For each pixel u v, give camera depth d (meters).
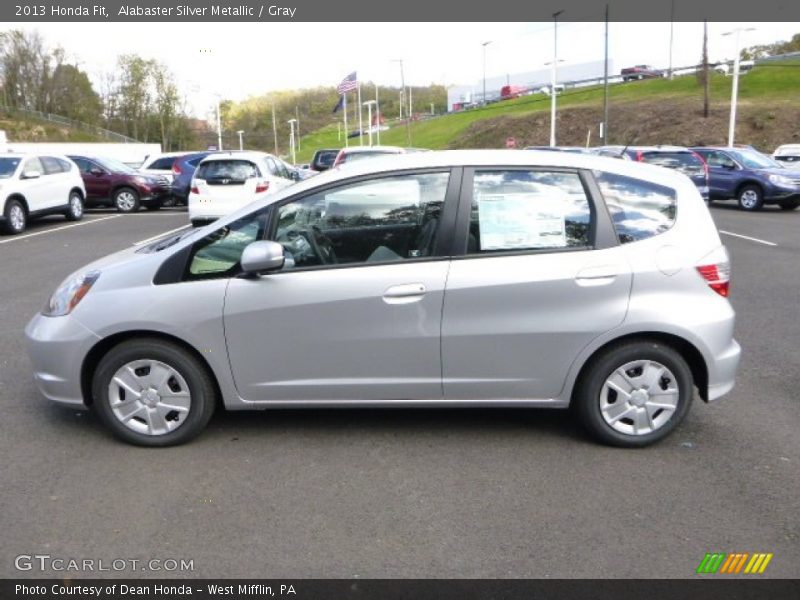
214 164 14.34
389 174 4.05
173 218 17.31
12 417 4.59
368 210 4.03
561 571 2.95
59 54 68.69
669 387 4.07
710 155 19.33
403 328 3.97
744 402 4.84
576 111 55.75
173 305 4.00
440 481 3.73
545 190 4.04
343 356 4.03
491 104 81.44
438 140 67.44
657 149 19.00
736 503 3.49
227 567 3.00
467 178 4.04
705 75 44.88
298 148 86.81
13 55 66.75
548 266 3.95
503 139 57.09
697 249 4.03
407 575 2.94
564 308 3.96
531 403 4.11
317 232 4.05
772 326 6.88
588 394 4.08
